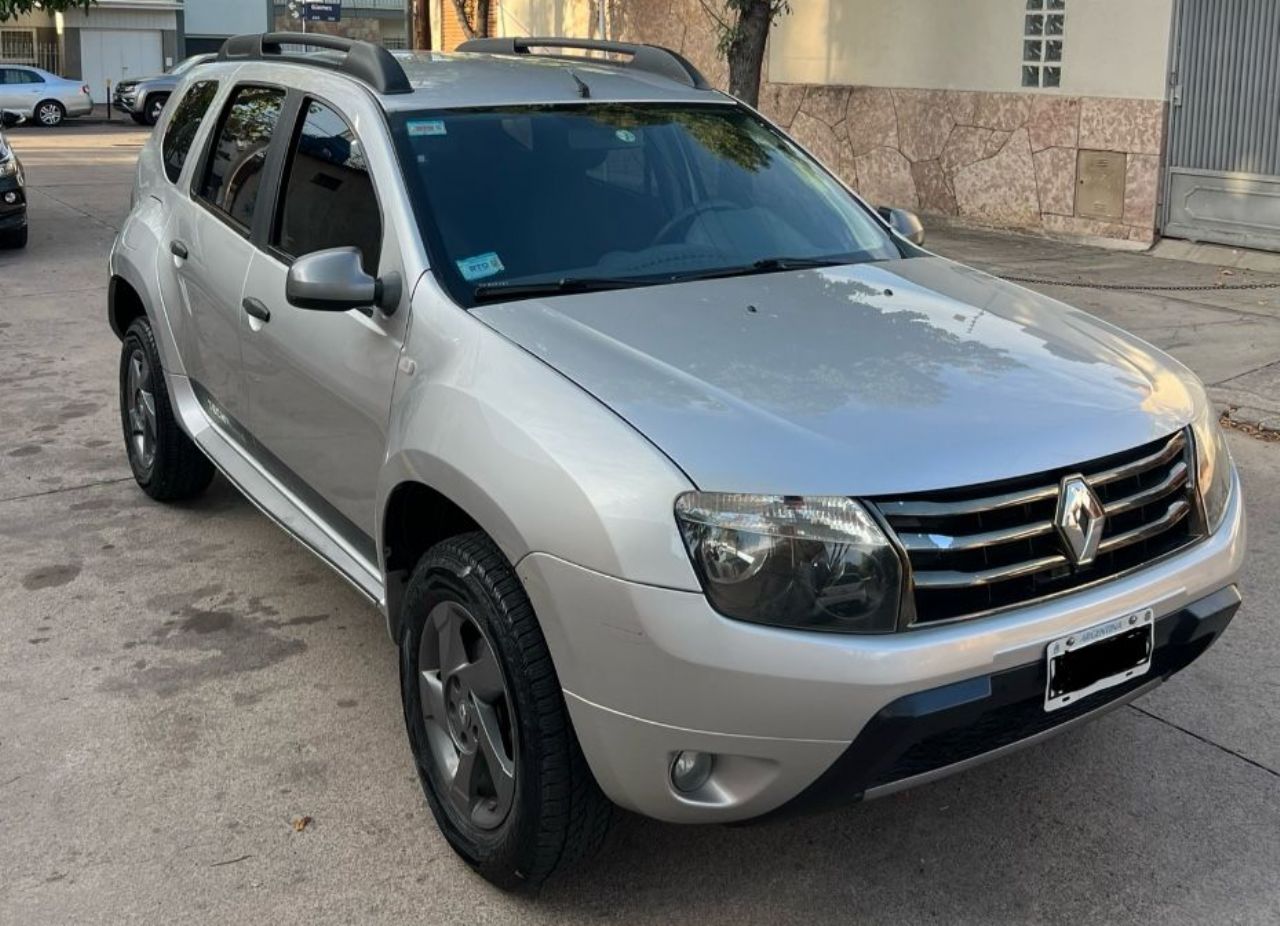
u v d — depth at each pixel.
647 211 4.06
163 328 5.27
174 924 3.11
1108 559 2.98
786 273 3.93
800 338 3.34
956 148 12.59
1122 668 2.96
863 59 13.39
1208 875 3.26
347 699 4.17
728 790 2.79
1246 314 8.77
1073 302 9.20
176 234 5.18
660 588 2.68
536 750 2.92
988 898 3.19
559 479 2.82
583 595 2.76
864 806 3.57
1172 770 3.72
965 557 2.77
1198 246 10.78
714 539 2.68
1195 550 3.15
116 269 5.67
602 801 3.00
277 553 5.34
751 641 2.65
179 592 4.97
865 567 2.68
